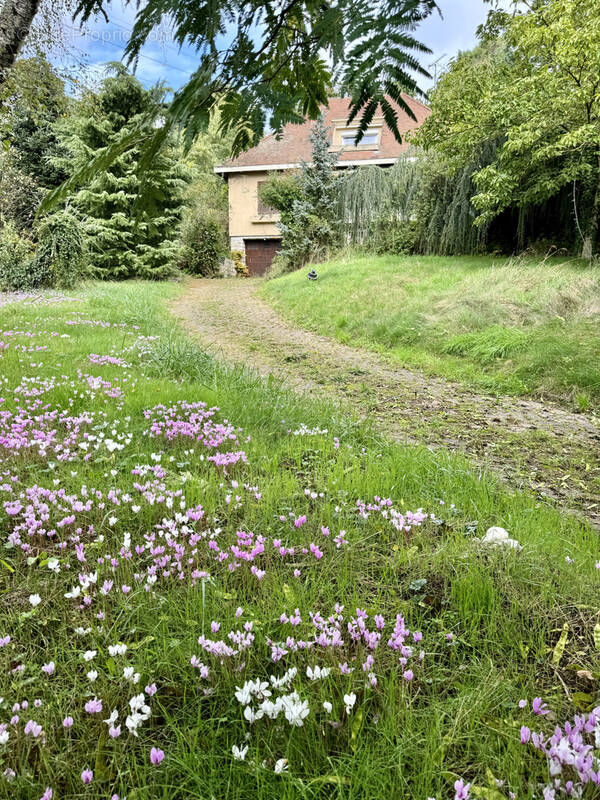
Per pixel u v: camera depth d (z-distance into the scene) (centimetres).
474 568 239
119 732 140
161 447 396
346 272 1589
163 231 2152
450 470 386
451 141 1379
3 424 385
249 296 1806
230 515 300
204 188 3284
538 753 145
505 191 1289
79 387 520
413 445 452
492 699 168
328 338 1056
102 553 251
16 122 1747
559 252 1459
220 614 208
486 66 1437
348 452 413
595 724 137
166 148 150
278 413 496
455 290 1147
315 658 179
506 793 134
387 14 115
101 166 150
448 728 158
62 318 1005
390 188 1889
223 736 155
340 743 152
